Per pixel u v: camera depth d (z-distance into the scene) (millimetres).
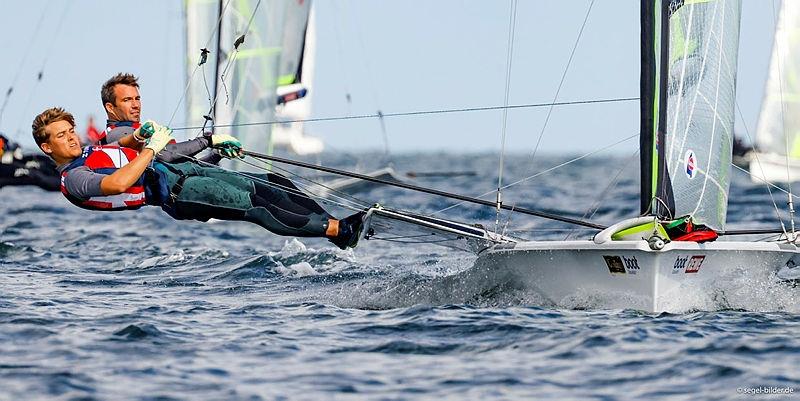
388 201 94688
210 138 31609
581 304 32375
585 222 34375
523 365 25469
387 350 27188
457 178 160625
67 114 29328
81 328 29703
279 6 72312
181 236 65625
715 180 34125
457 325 29734
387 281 38562
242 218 30188
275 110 72500
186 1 70875
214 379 24297
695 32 33562
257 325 30672
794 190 111375
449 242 34969
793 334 28203
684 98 33312
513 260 33031
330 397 22906
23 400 22547
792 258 33000
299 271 44281
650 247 30203
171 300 36094
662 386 23594
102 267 47656
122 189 28125
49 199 106375
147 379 24203
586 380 24156
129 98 31078
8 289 37531
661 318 30438
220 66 70062
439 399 22797
